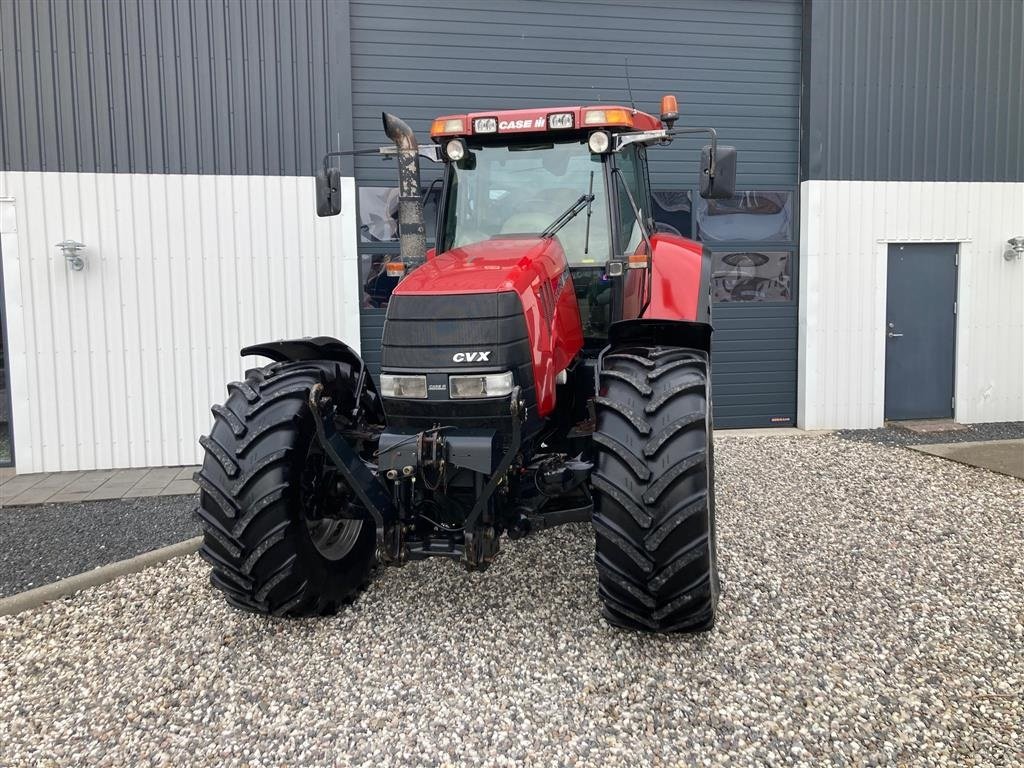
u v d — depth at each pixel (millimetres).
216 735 2566
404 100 7406
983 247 8297
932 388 8430
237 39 6840
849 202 8008
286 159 6969
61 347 6691
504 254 3285
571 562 4004
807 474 5953
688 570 2754
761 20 7934
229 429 3139
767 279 8188
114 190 6703
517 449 2797
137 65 6684
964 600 3521
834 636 3164
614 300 3705
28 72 6516
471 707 2676
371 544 3742
